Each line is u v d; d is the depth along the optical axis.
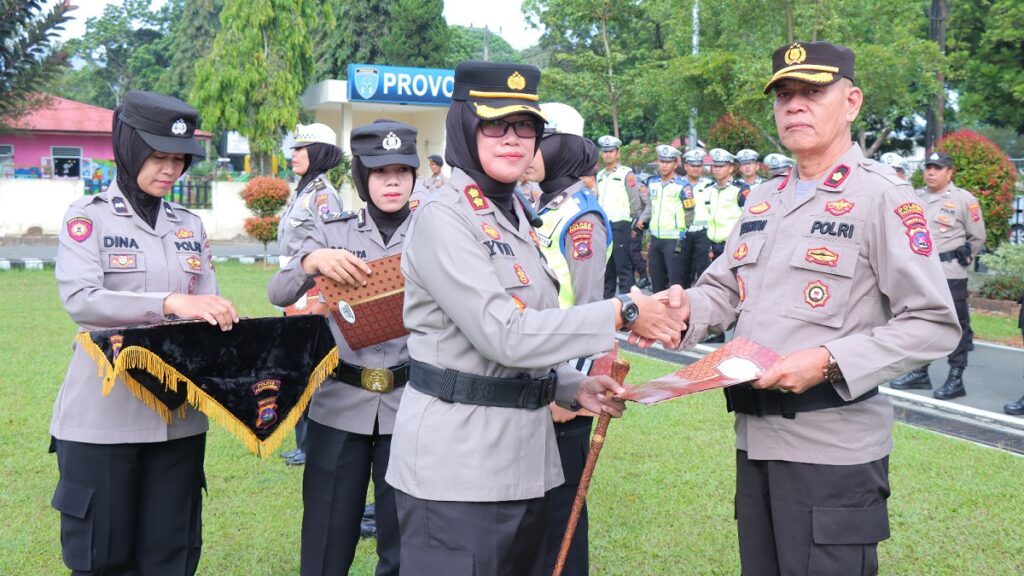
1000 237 12.73
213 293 3.50
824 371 2.55
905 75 16.64
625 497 4.79
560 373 2.77
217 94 26.66
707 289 3.02
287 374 3.21
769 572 2.84
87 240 3.11
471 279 2.33
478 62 2.46
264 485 4.99
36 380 7.04
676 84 18.47
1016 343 10.15
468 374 2.42
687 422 6.22
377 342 3.42
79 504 3.09
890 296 2.64
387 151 3.60
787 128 2.80
